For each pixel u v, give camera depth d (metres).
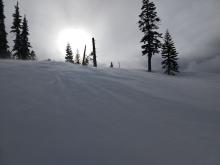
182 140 4.36
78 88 6.81
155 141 4.18
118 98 6.58
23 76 6.99
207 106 7.43
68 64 12.41
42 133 3.85
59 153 3.39
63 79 7.57
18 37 39.06
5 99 4.92
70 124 4.33
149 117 5.41
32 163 3.10
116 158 3.48
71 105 5.30
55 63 11.70
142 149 3.83
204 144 4.27
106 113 5.21
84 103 5.61
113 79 9.51
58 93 5.99
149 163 3.47
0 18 35.25
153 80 12.04
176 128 4.95
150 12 34.59
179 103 7.20
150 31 34.66
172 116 5.75
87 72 10.09
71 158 3.32
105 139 3.99
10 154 3.21
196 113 6.33
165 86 10.52
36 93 5.65
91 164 3.26
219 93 10.65
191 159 3.69
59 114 4.68
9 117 4.18
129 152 3.69
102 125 4.53
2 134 3.62
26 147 3.41
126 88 8.08
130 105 6.11
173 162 3.55
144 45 35.31
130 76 11.96
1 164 3.00
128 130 4.49
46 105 5.01
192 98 8.55
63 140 3.75
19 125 3.97
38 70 8.28
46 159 3.22
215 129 5.18
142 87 9.03
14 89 5.64
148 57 35.56
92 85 7.54
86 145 3.71
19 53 39.19
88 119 4.70
